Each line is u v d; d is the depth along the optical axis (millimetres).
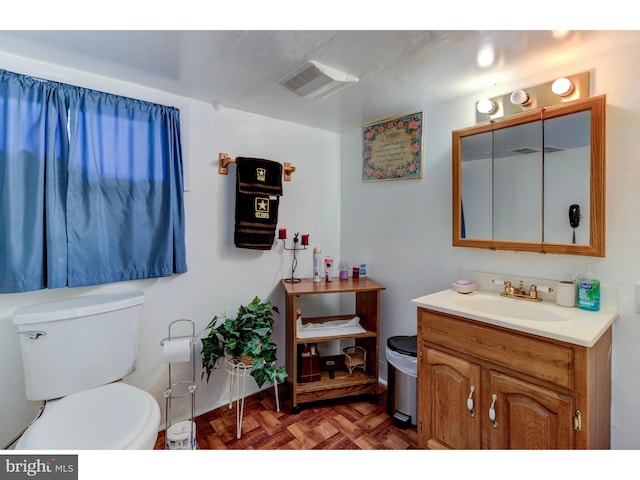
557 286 1468
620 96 1321
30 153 1365
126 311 1524
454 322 1434
